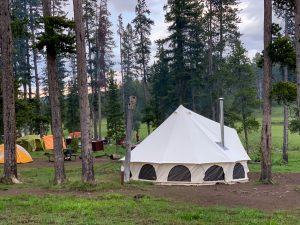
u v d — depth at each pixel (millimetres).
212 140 23766
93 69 64312
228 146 24719
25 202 13648
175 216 11688
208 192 18203
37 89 57500
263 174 22000
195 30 53312
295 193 17891
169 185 21844
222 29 55156
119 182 19922
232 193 17906
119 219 11172
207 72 57781
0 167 30500
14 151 19266
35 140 48062
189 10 51188
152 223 10734
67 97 61406
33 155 43000
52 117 18969
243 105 42875
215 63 58312
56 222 10719
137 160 22922
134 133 68188
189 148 22922
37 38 18266
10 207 12945
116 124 50375
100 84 60281
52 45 18438
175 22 51562
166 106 56156
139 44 64250
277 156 45938
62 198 14539
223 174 22609
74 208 12695
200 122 25594
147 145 23875
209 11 55031
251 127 42938
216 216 11758
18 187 17688
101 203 13453
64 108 61125
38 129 55719
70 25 18484
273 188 19828
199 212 12406
